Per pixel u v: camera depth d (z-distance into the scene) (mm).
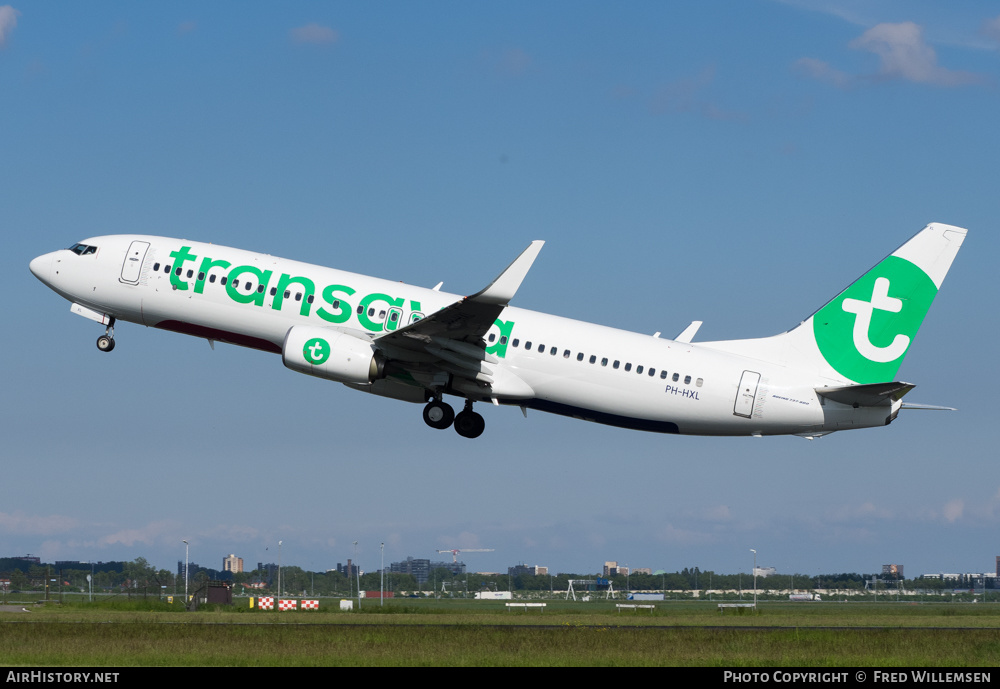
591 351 95062
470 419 102125
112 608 114438
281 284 97438
